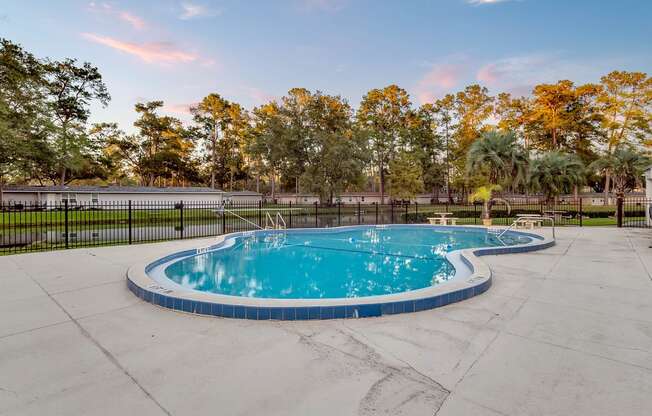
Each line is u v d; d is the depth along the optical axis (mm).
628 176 24703
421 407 1956
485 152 20422
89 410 1940
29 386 2205
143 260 6379
